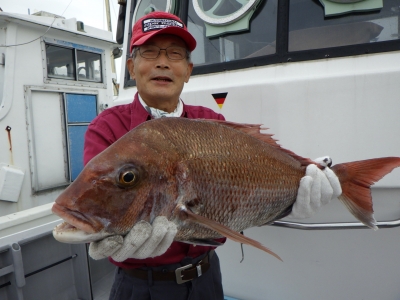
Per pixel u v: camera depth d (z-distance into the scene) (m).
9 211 5.96
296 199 1.88
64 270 2.95
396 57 2.29
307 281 2.57
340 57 2.43
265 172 1.73
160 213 1.42
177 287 1.91
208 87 2.87
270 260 2.67
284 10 2.63
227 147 1.62
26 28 6.10
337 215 2.40
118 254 1.36
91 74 7.61
